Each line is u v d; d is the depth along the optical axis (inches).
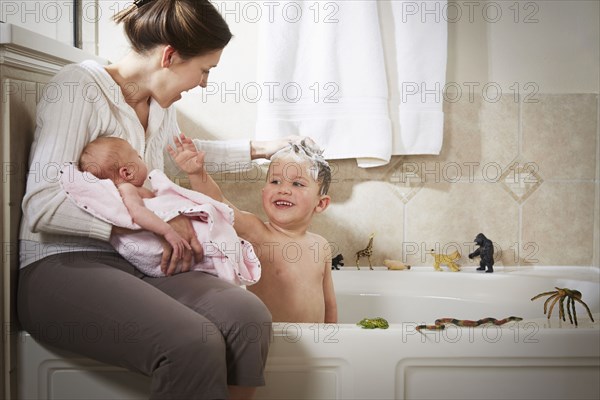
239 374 48.1
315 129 81.0
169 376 45.0
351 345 52.1
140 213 51.4
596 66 86.3
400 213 86.6
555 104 86.4
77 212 50.2
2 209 52.1
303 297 66.2
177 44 56.2
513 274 82.0
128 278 49.4
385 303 81.0
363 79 80.2
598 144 86.7
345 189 86.0
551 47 86.0
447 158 86.4
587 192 87.4
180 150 64.0
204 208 53.6
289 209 66.5
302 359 52.0
